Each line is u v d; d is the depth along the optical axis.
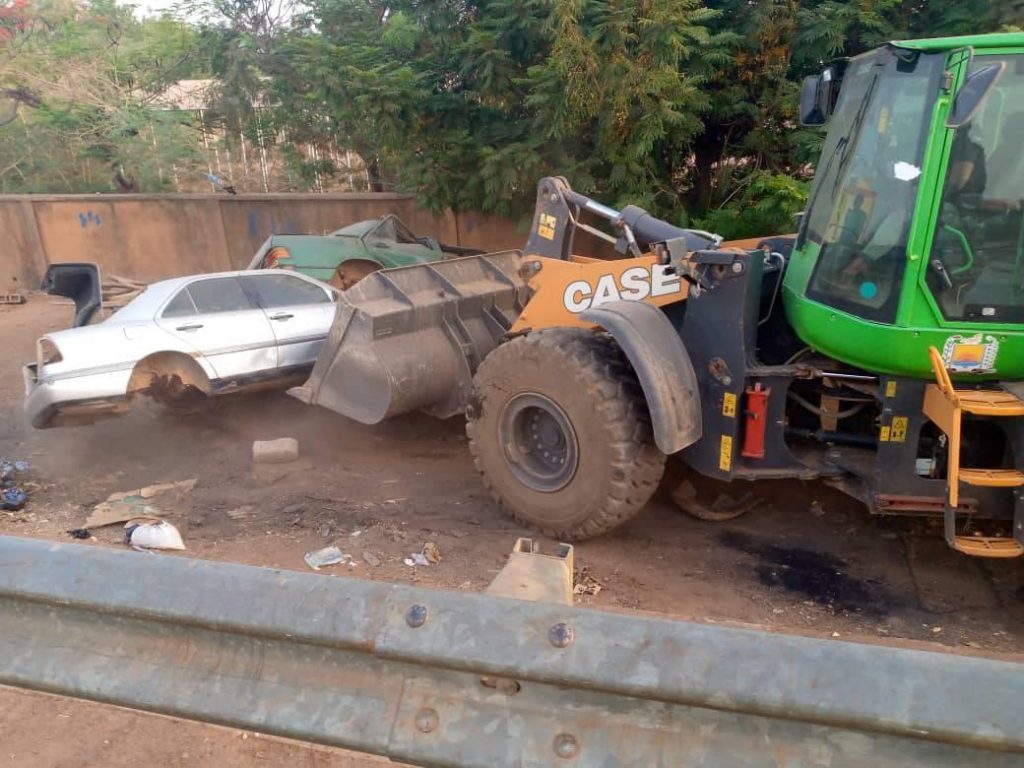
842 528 5.09
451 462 6.41
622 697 1.60
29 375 6.36
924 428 4.14
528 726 1.64
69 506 5.71
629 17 8.08
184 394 7.03
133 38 17.17
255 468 6.29
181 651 1.89
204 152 16.48
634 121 8.70
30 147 16.30
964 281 3.73
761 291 4.76
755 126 9.65
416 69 10.31
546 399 4.70
